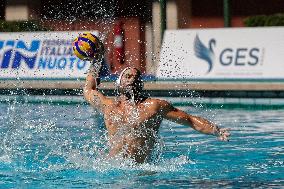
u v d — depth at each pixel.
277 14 47.94
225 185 14.95
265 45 37.09
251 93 33.69
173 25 50.88
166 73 38.25
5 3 55.66
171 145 21.56
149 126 16.41
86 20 52.34
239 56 37.41
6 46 41.62
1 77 40.91
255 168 17.28
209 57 38.06
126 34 52.00
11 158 18.59
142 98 16.56
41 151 19.81
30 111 31.17
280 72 36.25
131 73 16.38
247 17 49.97
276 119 28.00
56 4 53.03
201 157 19.09
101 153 17.89
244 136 23.48
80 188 14.70
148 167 16.72
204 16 52.53
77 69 39.34
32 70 40.41
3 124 26.69
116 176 15.89
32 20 51.34
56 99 35.94
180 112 16.27
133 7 51.97
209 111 31.31
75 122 27.19
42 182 15.40
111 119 16.58
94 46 16.50
